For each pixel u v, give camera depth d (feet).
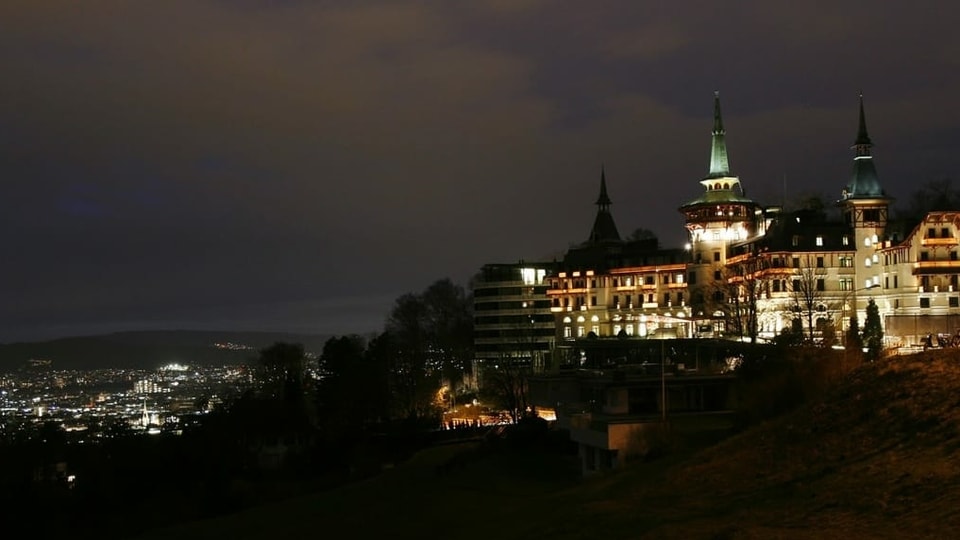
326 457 466.29
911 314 518.78
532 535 172.04
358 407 538.88
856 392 193.16
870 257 558.56
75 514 377.91
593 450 286.66
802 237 558.56
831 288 555.28
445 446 430.20
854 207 564.30
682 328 639.76
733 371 342.85
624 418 293.64
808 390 260.21
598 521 168.66
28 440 480.23
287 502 314.14
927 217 524.93
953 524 116.16
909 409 170.91
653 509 167.84
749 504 152.87
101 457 453.58
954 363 187.42
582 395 366.43
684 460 206.59
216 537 251.39
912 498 130.11
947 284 521.65
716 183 642.63
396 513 242.78
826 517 133.08
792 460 172.24
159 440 483.10
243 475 455.22
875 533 120.88
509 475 299.38
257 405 515.50
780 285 549.54
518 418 456.86
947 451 143.84
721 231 627.05
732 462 186.29
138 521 349.20
